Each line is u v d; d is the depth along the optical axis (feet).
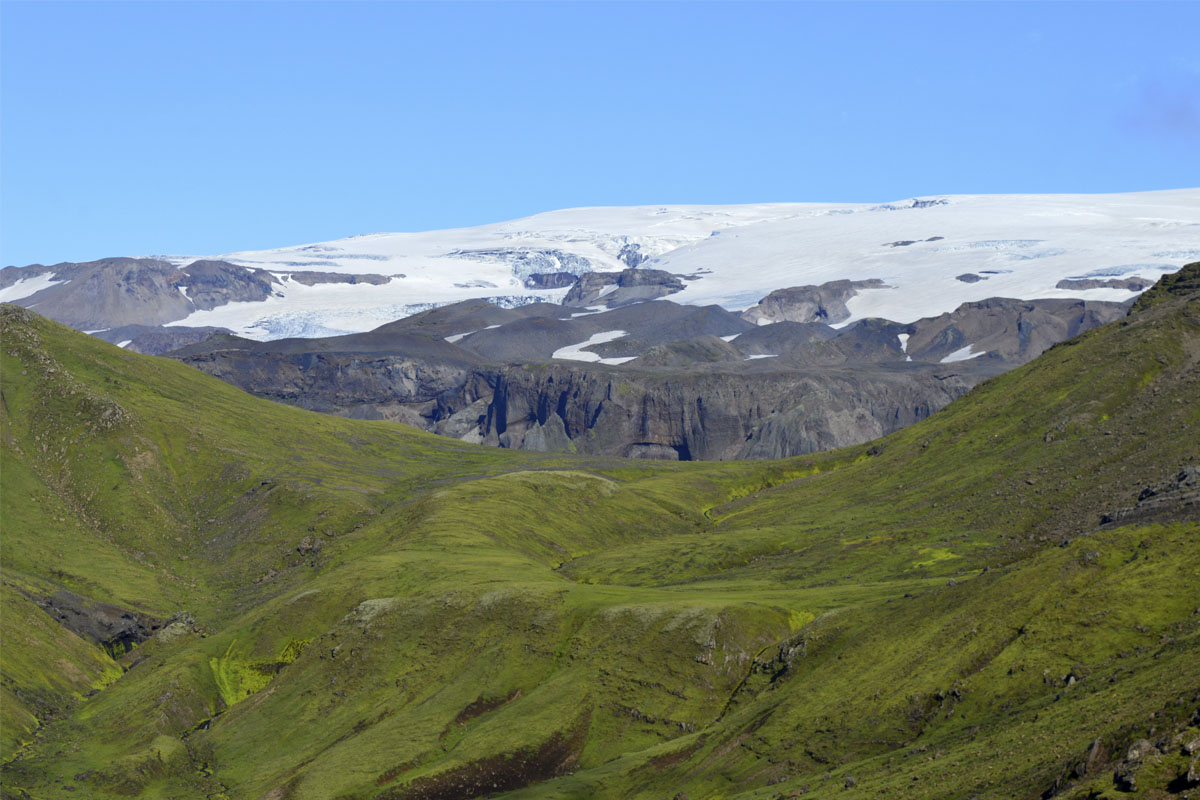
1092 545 499.92
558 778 573.33
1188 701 324.19
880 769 421.59
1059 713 384.06
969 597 526.57
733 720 555.28
